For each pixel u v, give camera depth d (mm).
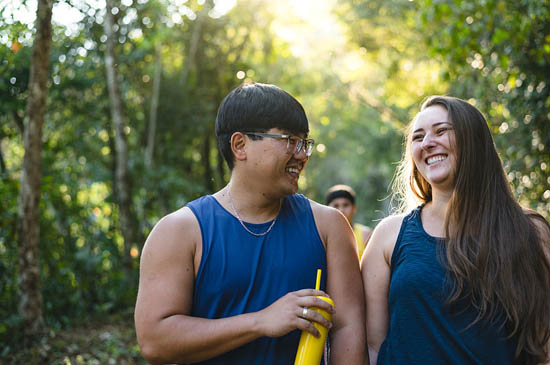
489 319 1994
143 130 9859
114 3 8234
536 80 6121
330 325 1910
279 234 2039
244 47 10516
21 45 6082
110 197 8992
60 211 8070
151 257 1982
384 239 2275
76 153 8992
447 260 2061
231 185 2074
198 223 2016
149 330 1917
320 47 12641
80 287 7641
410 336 2057
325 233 2115
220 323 1885
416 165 2285
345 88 13789
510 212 2115
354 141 18125
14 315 5961
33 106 5926
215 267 1980
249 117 1968
